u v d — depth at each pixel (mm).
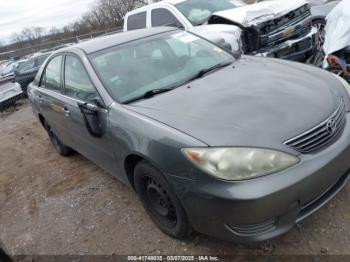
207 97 2686
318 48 5754
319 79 2848
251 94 2613
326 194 2395
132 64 3283
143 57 3375
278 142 2139
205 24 6035
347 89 2859
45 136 6469
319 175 2166
